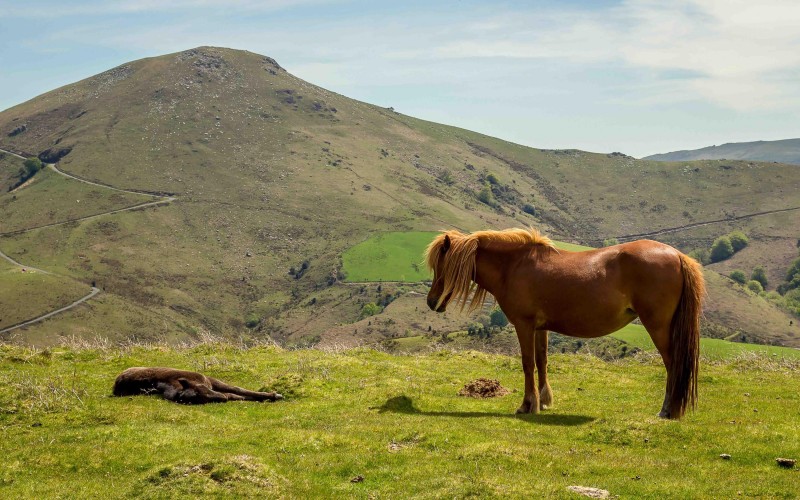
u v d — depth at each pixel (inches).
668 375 441.4
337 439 402.6
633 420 412.8
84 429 417.1
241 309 7711.6
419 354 763.4
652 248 444.1
